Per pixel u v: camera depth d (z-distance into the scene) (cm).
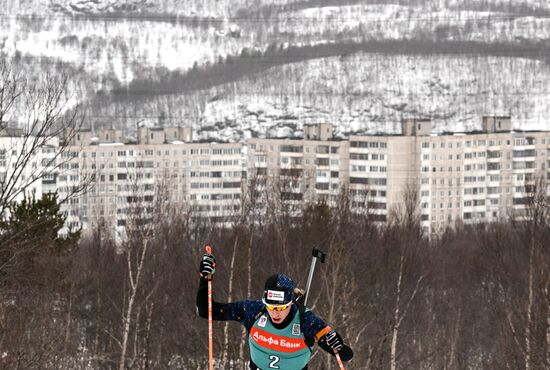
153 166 12762
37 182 7894
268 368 1123
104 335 4778
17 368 2983
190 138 14150
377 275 5059
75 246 4397
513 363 4034
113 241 5781
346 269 4259
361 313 4281
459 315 5562
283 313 1107
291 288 1102
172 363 4881
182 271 4831
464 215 13700
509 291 5225
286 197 5722
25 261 3372
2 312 3036
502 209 12456
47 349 3266
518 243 5969
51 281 3744
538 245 4088
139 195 5231
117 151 12056
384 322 4750
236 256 4538
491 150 13938
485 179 13900
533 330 3659
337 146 13350
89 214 7769
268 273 4647
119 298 4866
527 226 4925
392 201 13000
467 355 5762
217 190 13575
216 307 1143
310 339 1119
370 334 4778
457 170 13650
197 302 1143
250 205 5022
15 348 3016
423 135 13250
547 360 3466
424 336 5503
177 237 5141
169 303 4697
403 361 5356
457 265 6575
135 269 4741
